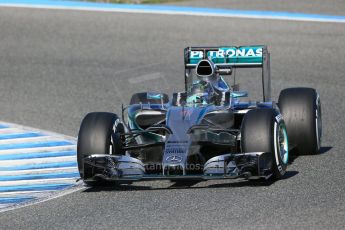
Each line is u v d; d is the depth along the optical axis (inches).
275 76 2363.4
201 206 1209.4
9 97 2268.7
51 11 3149.6
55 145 1802.4
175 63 2491.4
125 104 2143.2
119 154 1396.4
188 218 1151.0
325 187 1283.2
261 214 1146.0
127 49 2679.6
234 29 2874.0
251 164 1277.1
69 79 2405.3
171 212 1189.7
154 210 1208.8
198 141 1339.8
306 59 2524.6
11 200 1382.9
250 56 1609.3
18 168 1630.2
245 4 3334.2
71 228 1149.7
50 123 2010.3
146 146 1381.6
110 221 1169.4
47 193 1416.1
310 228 1069.1
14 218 1238.3
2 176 1574.8
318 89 2222.0
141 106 1478.8
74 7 3218.5
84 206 1273.4
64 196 1354.6
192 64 1603.1
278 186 1301.7
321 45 2664.9
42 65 2556.6
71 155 1711.4
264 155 1285.7
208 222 1124.5
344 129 1806.1
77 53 2662.4
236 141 1362.0
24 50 2711.6
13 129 1967.3
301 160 1499.8
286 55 2571.4
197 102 1445.6
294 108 1519.4
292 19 3011.8
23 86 2365.9
